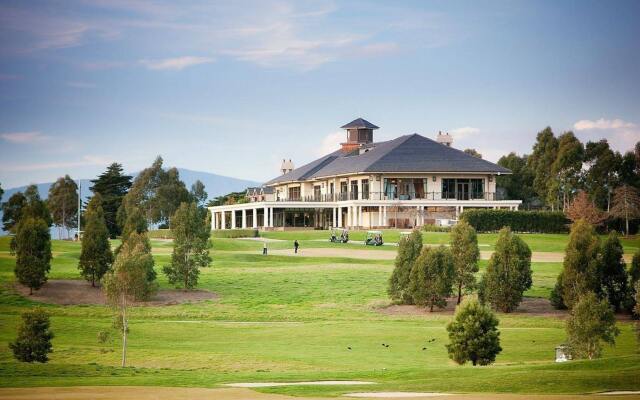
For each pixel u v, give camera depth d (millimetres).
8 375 42906
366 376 41219
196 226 84062
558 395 33844
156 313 72875
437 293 73625
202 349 56688
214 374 43906
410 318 70625
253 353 54812
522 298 78000
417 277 74438
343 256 106188
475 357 49625
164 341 60281
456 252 76500
